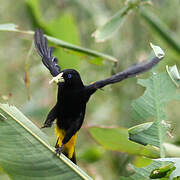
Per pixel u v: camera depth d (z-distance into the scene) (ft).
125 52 48.29
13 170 20.03
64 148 26.53
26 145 20.57
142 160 28.27
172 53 41.16
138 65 24.61
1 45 46.91
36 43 27.63
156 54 23.63
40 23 38.63
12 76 44.37
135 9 38.04
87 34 50.34
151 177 19.75
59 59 37.55
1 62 44.80
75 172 20.15
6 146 20.48
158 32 39.93
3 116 21.11
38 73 43.88
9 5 51.08
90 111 48.62
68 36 38.99
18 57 45.42
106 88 47.37
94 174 39.68
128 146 28.84
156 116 23.00
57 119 26.22
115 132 28.09
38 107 44.29
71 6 51.42
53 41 31.32
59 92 25.63
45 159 20.30
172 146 28.35
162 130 22.49
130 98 46.68
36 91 44.91
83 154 38.75
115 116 47.21
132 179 21.33
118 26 34.06
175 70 23.88
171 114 45.24
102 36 33.96
